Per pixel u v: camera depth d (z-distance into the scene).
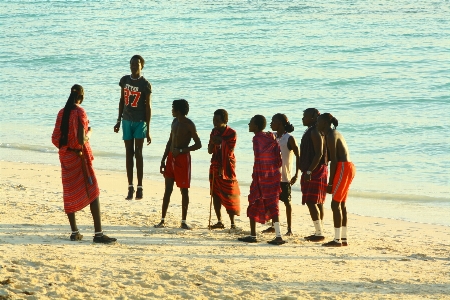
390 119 39.22
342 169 14.43
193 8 95.44
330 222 18.64
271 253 13.55
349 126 37.66
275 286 10.81
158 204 19.42
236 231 15.79
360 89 48.94
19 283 9.74
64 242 13.16
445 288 11.27
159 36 74.94
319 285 11.08
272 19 84.12
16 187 20.64
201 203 20.22
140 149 17.28
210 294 9.95
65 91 49.22
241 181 25.56
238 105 44.59
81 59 64.25
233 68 57.69
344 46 66.19
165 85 51.94
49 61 63.78
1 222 14.84
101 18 90.00
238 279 11.09
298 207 21.05
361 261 13.27
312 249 14.27
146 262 11.85
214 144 15.42
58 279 10.19
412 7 90.44
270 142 14.42
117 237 14.17
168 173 15.66
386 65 57.25
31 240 13.12
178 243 13.98
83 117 12.75
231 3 99.44
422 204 22.78
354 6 93.12
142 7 98.25
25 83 52.97
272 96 47.34
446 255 14.51
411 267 12.94
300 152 15.16
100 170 26.91
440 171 28.11
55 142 12.98
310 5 95.44
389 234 17.56
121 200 19.91
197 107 43.97
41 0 113.00
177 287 10.30
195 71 56.91
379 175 27.58
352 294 10.59
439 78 51.56
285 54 63.47
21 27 85.88
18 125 37.34
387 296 10.58
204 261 12.34
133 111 17.03
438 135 35.09
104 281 10.30
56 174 24.39
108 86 51.16
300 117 41.19
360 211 21.62
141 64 16.89
